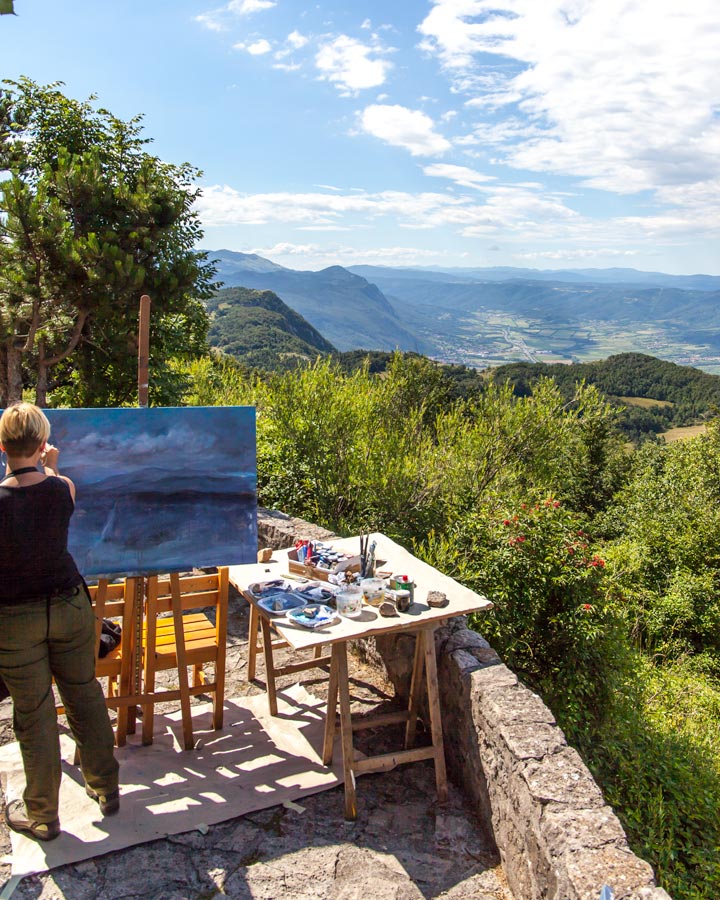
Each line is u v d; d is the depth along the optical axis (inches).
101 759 119.7
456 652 148.1
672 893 167.8
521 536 219.1
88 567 135.9
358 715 164.2
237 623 217.6
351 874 113.7
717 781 219.5
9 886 107.1
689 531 548.1
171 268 404.5
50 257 349.1
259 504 328.2
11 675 109.0
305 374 345.4
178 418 140.9
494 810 122.3
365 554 154.6
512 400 384.5
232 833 121.5
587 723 211.5
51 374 454.9
